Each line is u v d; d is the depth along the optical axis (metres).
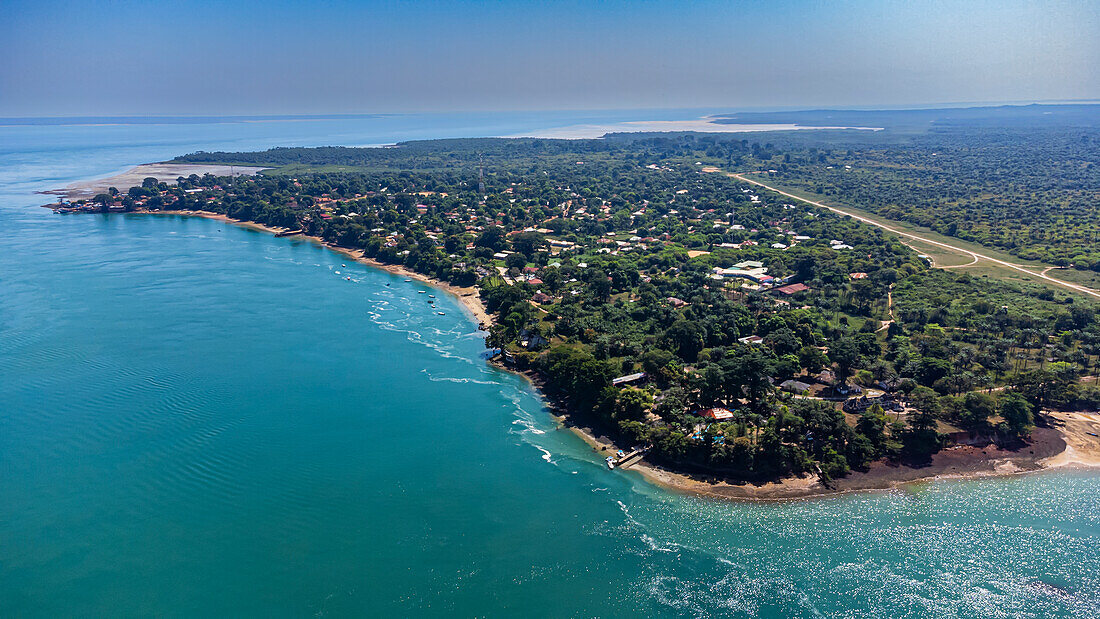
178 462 135.50
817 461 133.25
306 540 113.50
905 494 125.75
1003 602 99.44
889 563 107.88
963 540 113.19
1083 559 108.19
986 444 140.88
